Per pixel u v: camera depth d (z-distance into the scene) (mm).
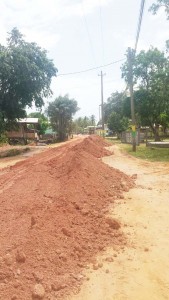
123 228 7836
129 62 33188
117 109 79750
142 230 7695
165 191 12133
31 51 33500
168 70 31094
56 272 5238
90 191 10594
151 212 9273
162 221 8406
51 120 75375
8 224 6895
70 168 13344
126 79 42906
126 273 5516
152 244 6793
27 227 6566
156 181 14320
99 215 8391
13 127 36750
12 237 6012
